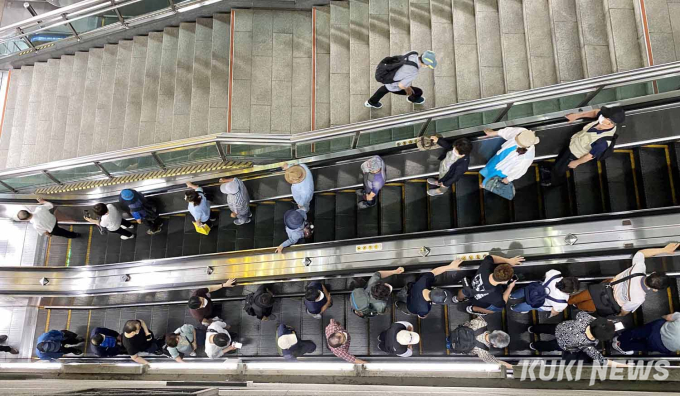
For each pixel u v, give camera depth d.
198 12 8.21
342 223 7.65
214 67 7.87
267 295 6.42
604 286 5.11
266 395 4.48
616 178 6.14
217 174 7.92
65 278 8.43
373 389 5.00
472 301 6.12
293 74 7.73
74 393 4.40
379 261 6.55
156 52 8.55
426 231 6.44
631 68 5.79
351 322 7.25
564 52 6.08
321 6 7.85
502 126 6.04
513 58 6.33
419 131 6.20
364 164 6.24
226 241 8.40
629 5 5.87
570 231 5.66
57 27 8.42
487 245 6.03
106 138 8.38
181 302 8.49
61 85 9.18
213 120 7.62
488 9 6.62
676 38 5.68
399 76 5.46
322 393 4.64
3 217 9.34
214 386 5.36
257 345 7.61
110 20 8.39
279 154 7.12
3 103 9.43
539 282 5.38
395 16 7.21
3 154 8.95
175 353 6.61
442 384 5.39
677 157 5.80
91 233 9.39
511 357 6.17
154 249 8.98
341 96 7.29
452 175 5.76
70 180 7.94
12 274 8.52
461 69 6.62
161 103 8.07
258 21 8.00
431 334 6.78
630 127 5.66
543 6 6.27
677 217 5.25
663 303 5.81
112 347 7.50
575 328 5.08
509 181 5.73
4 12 11.75
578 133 5.38
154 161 7.21
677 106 5.40
